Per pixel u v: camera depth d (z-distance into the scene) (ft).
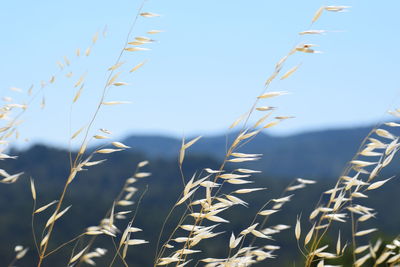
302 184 9.03
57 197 123.85
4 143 10.31
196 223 8.47
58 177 142.41
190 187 8.47
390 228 109.81
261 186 136.36
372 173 8.39
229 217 105.91
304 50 8.44
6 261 81.66
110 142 9.12
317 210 8.46
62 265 84.28
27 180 130.31
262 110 8.42
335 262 22.02
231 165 179.63
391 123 8.44
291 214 113.19
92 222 109.91
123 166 157.38
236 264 8.55
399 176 136.98
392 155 8.41
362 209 8.32
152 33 9.54
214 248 84.79
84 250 8.79
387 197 128.98
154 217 111.86
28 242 91.30
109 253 86.22
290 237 94.17
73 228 104.42
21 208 111.65
